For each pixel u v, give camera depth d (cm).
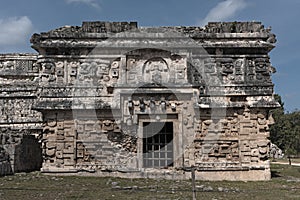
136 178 1722
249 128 1820
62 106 1778
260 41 1883
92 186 1432
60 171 1769
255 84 1838
